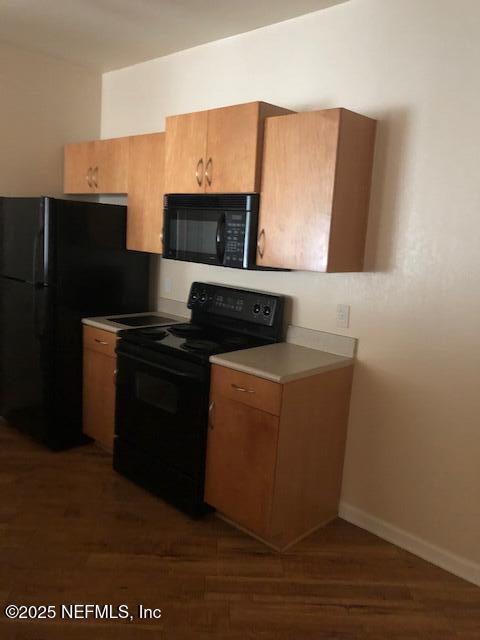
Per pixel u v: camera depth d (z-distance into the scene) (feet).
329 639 6.16
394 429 7.98
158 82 11.33
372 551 7.88
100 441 10.41
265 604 6.65
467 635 6.34
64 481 9.39
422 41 7.22
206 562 7.39
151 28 9.62
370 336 8.11
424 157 7.31
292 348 8.75
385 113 7.64
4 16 9.46
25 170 11.77
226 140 8.23
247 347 8.64
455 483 7.41
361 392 8.30
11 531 7.81
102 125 12.94
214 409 8.00
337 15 8.12
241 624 6.30
